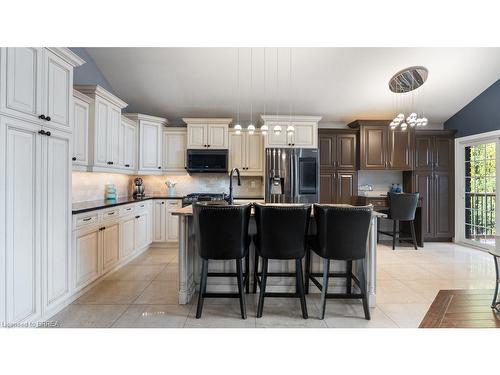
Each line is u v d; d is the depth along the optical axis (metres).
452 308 2.45
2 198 1.69
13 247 1.77
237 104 4.87
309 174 4.62
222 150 4.84
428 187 5.10
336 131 5.05
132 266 3.66
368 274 2.49
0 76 1.67
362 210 2.16
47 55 2.07
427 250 4.58
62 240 2.26
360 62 3.89
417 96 4.66
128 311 2.37
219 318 2.26
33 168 1.94
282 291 2.74
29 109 1.89
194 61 3.87
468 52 3.71
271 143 4.68
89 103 3.25
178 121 5.30
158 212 4.66
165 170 4.98
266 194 4.59
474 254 4.33
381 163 5.02
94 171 3.28
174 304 2.52
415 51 3.70
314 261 2.77
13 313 1.78
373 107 4.97
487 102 4.50
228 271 2.76
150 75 4.14
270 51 3.68
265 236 2.24
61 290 2.25
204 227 2.20
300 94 4.60
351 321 2.21
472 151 4.90
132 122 4.45
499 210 4.36
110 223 3.18
